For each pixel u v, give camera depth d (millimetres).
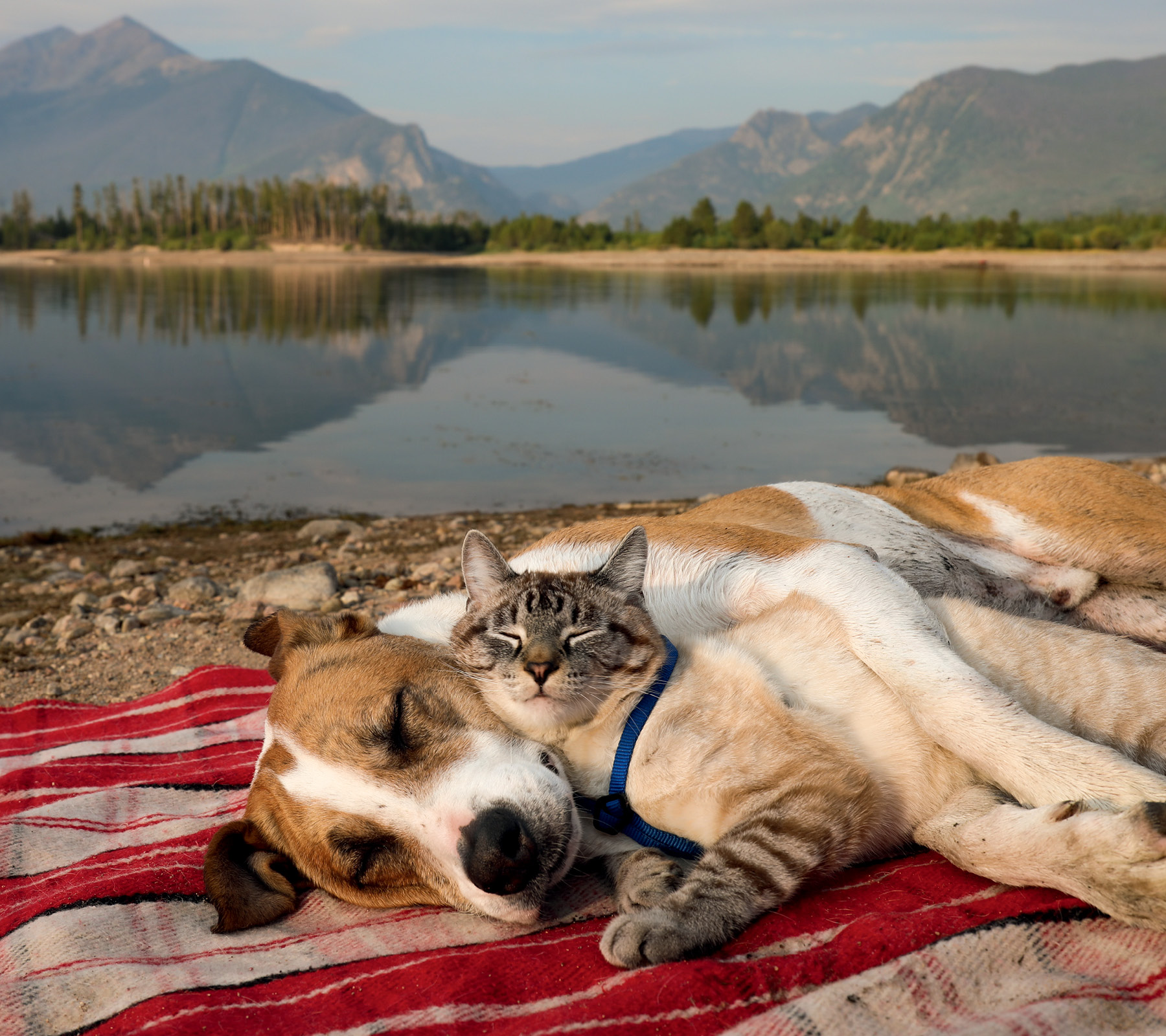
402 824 586
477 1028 496
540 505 2285
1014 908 547
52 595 1532
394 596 1397
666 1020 488
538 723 640
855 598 681
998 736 604
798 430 3164
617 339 5984
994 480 915
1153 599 884
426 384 4250
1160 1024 479
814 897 585
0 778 830
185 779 804
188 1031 496
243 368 4758
